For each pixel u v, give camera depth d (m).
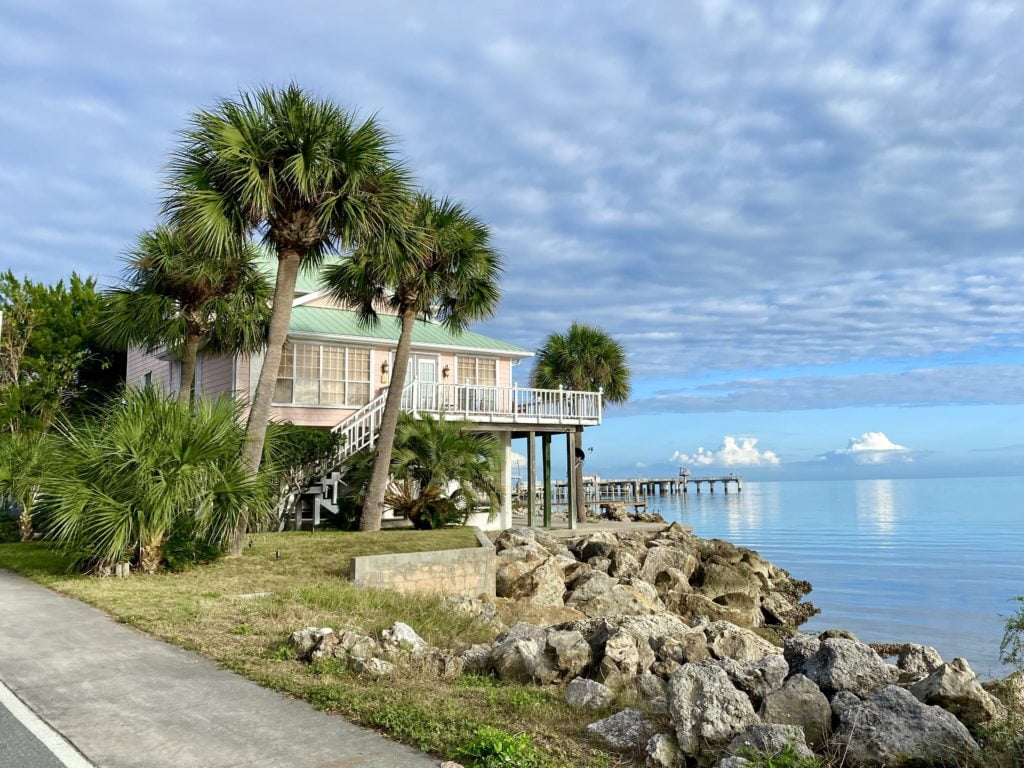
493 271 21.62
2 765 4.85
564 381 35.28
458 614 11.68
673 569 22.09
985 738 5.09
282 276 15.71
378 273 19.12
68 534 13.27
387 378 27.94
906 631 17.73
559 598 17.06
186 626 9.25
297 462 21.61
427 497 22.77
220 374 26.42
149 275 19.88
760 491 170.62
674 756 5.12
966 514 68.31
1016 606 20.47
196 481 13.62
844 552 35.28
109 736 5.41
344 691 6.51
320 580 13.43
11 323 29.06
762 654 8.50
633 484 93.44
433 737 5.36
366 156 15.16
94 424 14.84
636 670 7.59
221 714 5.93
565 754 5.20
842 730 5.16
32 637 8.70
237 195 14.65
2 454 20.70
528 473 27.88
